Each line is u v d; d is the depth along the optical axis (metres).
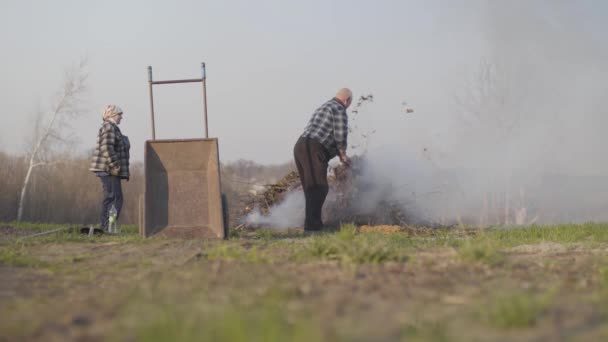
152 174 8.94
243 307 3.81
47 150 27.67
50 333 3.46
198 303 3.87
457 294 4.35
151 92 9.54
